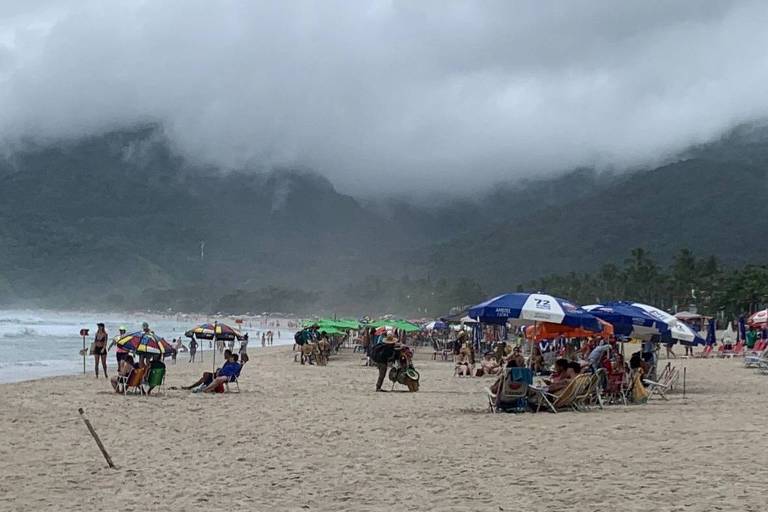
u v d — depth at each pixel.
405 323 54.62
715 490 8.16
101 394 22.42
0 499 8.96
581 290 172.50
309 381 28.72
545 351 35.62
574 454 10.86
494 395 16.88
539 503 7.98
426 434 13.53
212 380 23.48
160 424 15.78
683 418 14.84
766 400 19.22
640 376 18.80
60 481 9.98
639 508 7.54
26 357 48.94
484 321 20.41
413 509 7.99
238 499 8.70
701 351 55.31
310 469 10.48
